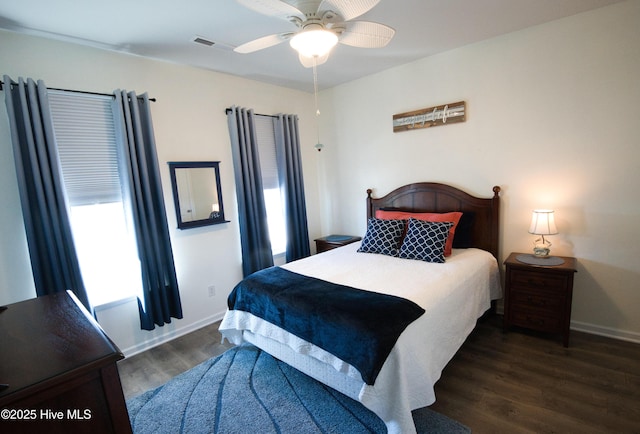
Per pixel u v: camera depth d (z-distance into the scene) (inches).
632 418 68.9
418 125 134.4
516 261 105.4
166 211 115.6
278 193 157.4
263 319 89.9
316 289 86.6
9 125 84.0
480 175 122.3
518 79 109.3
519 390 79.7
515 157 113.7
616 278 100.0
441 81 126.5
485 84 116.3
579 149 101.6
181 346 113.1
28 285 90.7
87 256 102.1
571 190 104.4
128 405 82.0
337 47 111.0
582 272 105.3
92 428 36.4
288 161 154.7
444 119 127.0
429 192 134.6
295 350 80.4
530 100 108.2
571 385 80.3
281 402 80.2
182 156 120.3
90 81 98.6
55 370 34.6
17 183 86.5
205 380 90.9
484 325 114.3
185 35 94.2
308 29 69.6
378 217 140.6
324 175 175.6
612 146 96.3
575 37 97.7
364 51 117.1
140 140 104.9
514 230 117.3
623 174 95.7
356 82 153.7
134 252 105.3
